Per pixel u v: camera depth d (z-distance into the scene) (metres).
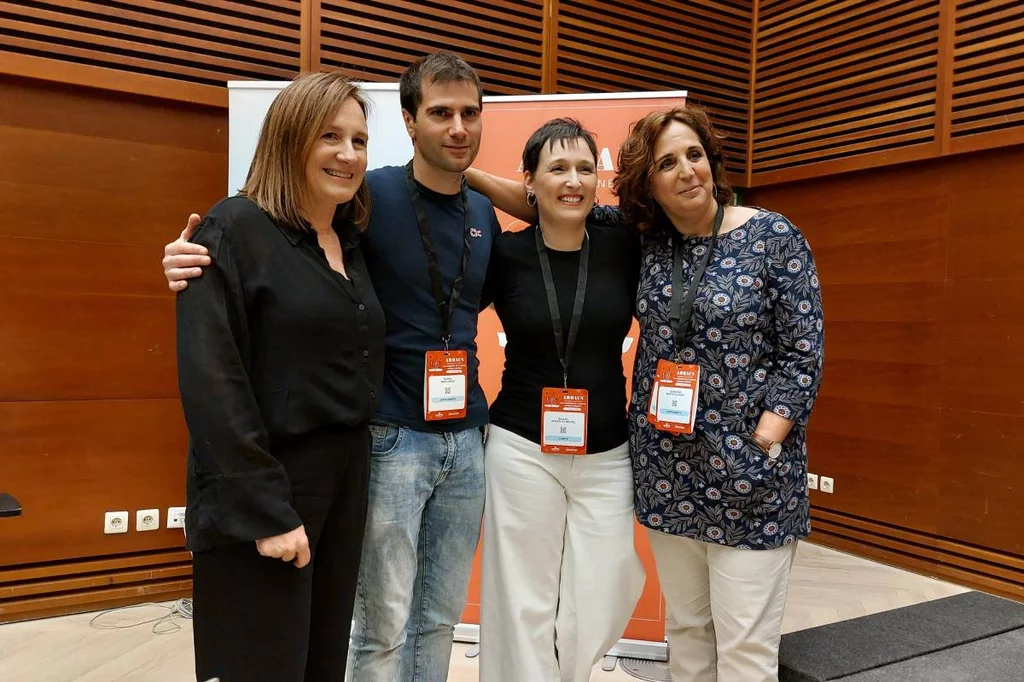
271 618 1.29
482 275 1.77
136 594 3.35
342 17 3.56
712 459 1.75
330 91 1.36
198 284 1.25
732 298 1.74
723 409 1.75
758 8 4.78
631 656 2.81
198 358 1.22
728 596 1.80
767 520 1.76
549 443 1.77
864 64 4.20
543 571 1.84
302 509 1.36
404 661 1.80
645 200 1.86
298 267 1.35
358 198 1.56
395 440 1.62
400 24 3.70
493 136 3.00
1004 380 3.61
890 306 4.12
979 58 3.65
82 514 3.27
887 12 4.07
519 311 1.81
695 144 1.76
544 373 1.82
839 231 4.41
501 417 1.84
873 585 3.72
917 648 2.54
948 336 3.84
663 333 1.82
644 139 1.79
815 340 1.72
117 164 3.29
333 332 1.36
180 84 3.33
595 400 1.82
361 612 1.66
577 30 4.11
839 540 4.36
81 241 3.23
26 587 3.15
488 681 1.86
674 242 1.88
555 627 1.88
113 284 3.30
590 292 1.82
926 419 3.94
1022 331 3.53
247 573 1.28
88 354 3.27
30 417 3.17
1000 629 2.75
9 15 3.09
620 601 1.85
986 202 3.67
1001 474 3.62
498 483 1.82
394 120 3.01
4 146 3.09
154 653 2.81
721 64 4.68
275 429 1.32
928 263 3.93
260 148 1.39
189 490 1.29
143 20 3.25
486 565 1.86
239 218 1.31
